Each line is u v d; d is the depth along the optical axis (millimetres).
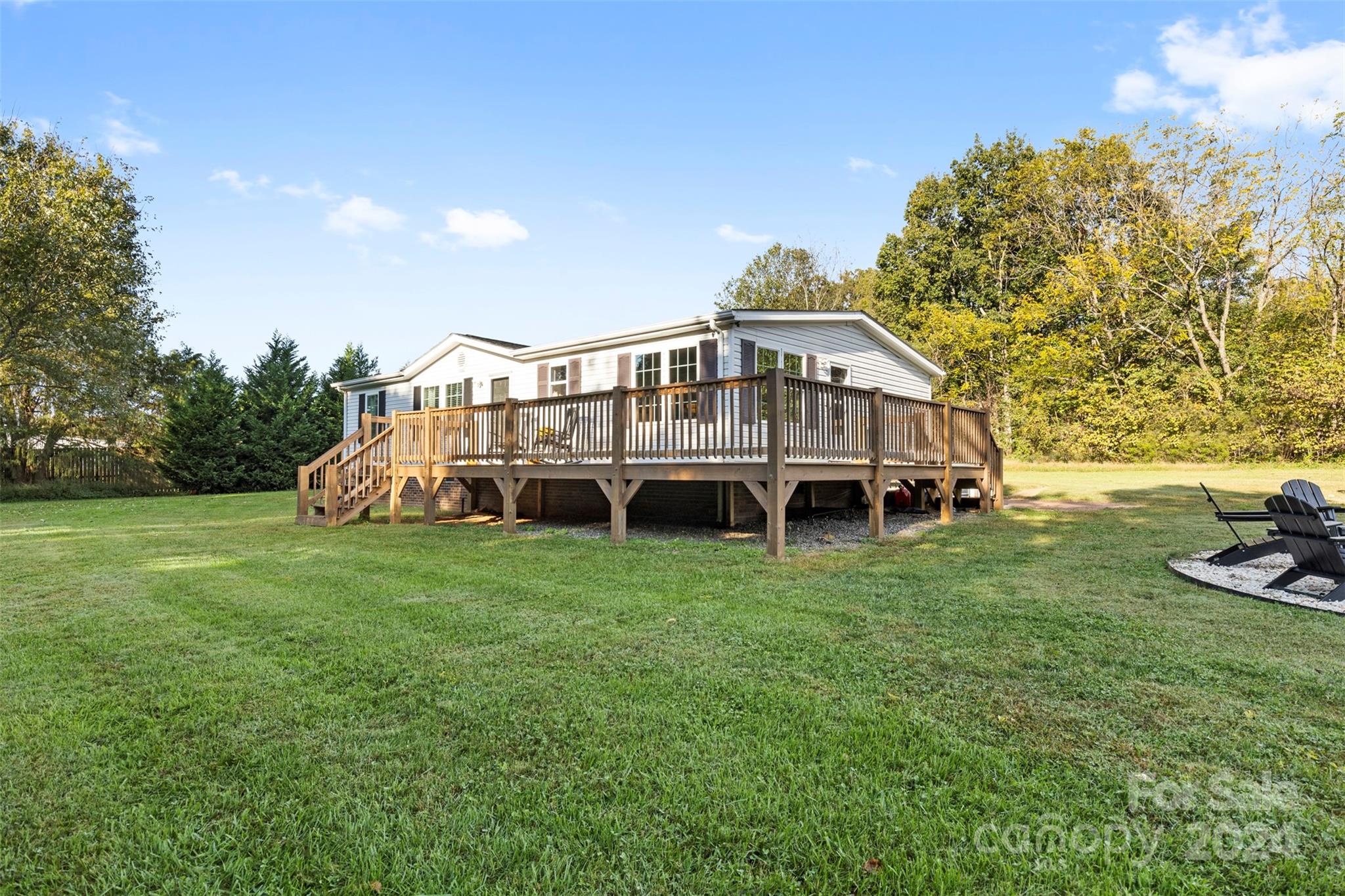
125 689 3326
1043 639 4027
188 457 22125
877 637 4109
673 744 2666
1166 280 24094
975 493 12898
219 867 1931
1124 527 9164
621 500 8320
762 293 37000
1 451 20547
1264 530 8562
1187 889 1795
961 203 30812
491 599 5234
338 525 10891
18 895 1827
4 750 2656
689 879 1854
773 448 6969
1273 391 20062
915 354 14953
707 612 4742
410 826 2104
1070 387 25078
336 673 3535
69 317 18953
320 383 25531
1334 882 1817
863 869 1885
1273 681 3297
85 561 7332
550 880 1848
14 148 18484
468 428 10398
